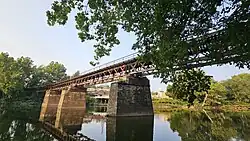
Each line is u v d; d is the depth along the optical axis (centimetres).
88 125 3347
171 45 607
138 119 3775
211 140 2239
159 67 695
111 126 3091
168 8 547
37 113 5316
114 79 4294
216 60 631
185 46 604
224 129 2989
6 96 8256
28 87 9375
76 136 2412
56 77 10781
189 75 877
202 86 884
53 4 752
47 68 10669
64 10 750
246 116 4978
